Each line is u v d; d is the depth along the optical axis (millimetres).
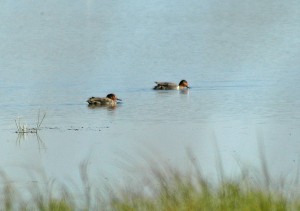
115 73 48062
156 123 33656
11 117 36094
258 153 26328
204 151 26875
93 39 61281
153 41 59656
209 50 55531
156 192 16969
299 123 32625
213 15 72375
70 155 27453
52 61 52625
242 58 51906
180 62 51375
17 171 24781
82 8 79062
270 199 15508
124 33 63938
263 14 72250
